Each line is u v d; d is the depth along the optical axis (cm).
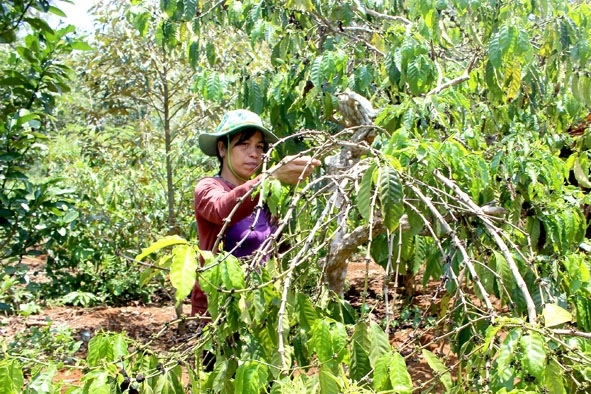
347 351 130
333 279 225
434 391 176
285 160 162
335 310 171
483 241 215
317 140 256
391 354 122
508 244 211
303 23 316
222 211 174
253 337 144
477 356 139
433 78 246
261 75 311
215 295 133
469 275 195
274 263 150
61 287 504
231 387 140
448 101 228
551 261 200
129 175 577
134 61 523
